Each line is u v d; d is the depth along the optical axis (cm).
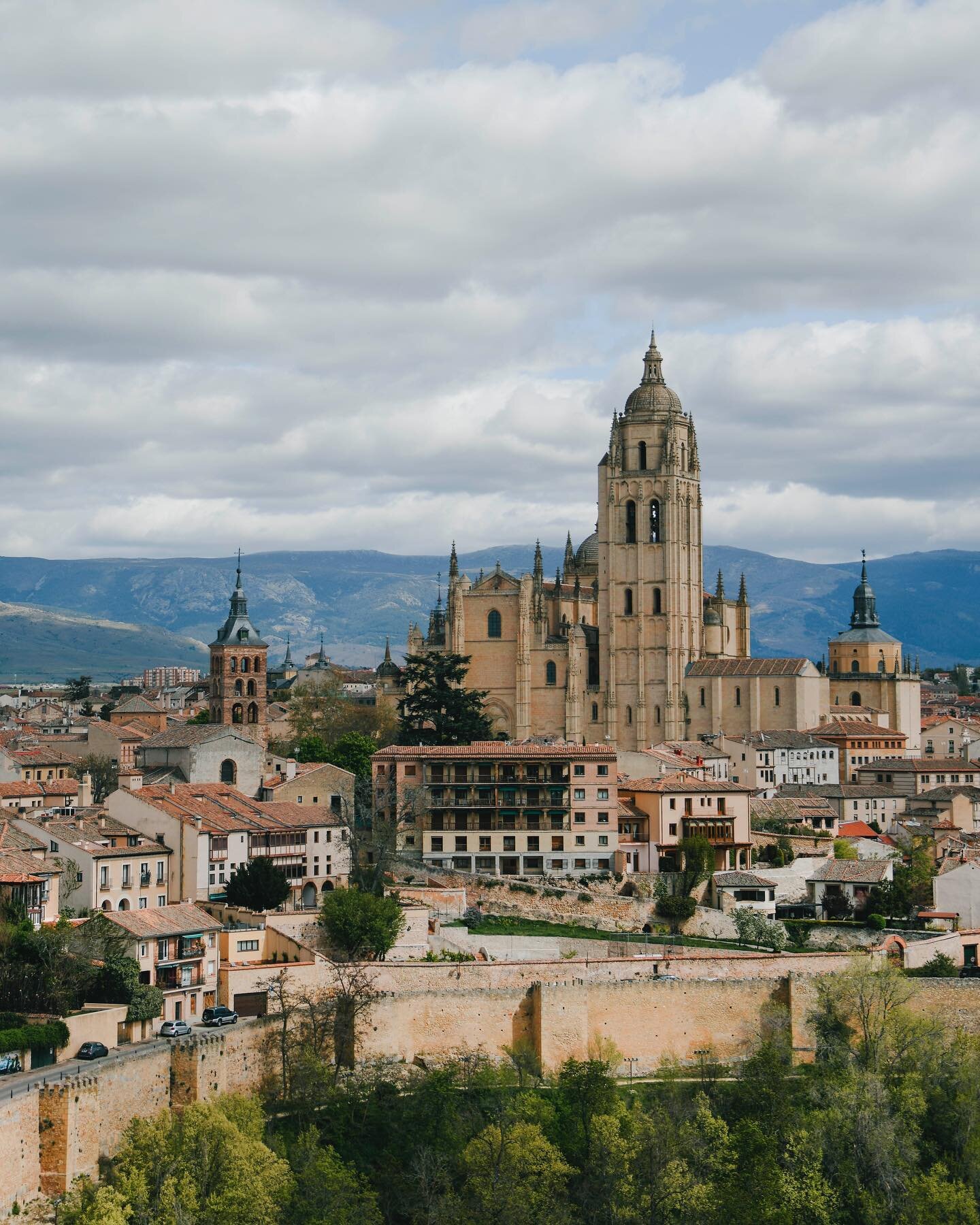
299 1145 15650
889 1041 19112
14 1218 13475
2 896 17325
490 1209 15488
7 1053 14688
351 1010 18062
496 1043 19125
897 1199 16788
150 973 17325
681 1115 17400
